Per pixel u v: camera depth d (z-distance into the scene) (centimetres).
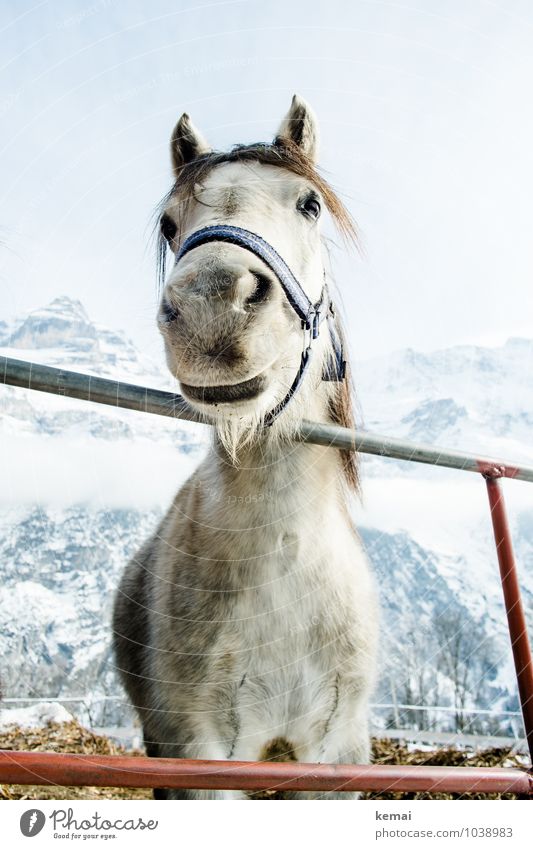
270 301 127
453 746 329
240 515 164
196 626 164
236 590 163
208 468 181
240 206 142
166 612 172
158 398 145
